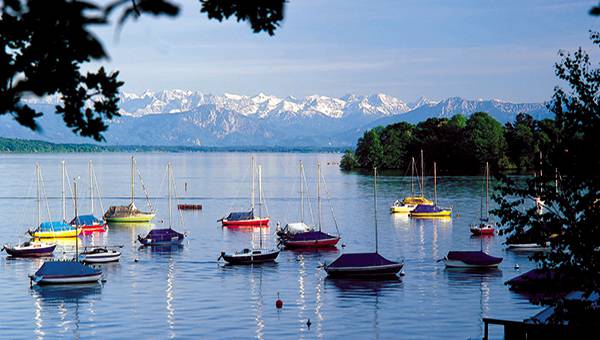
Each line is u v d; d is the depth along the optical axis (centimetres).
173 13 738
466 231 11869
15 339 5616
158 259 9375
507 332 3916
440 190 19000
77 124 998
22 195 19288
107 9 745
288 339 5534
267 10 959
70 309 6556
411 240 10950
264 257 9056
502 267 8438
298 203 17125
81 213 15550
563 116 2414
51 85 894
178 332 5750
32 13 817
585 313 2362
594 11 964
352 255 8081
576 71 2411
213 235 11894
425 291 7150
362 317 6181
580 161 2339
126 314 6356
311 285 7550
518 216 2442
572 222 2348
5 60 865
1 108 871
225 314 6334
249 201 17788
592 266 2306
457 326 5844
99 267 8788
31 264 9112
